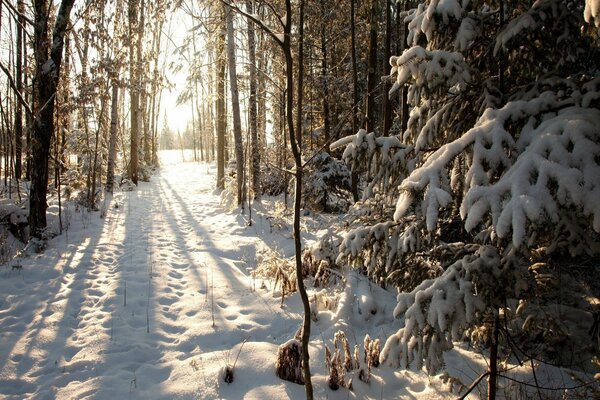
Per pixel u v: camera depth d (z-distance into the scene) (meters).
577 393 3.30
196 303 5.53
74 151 13.23
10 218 8.06
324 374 3.97
